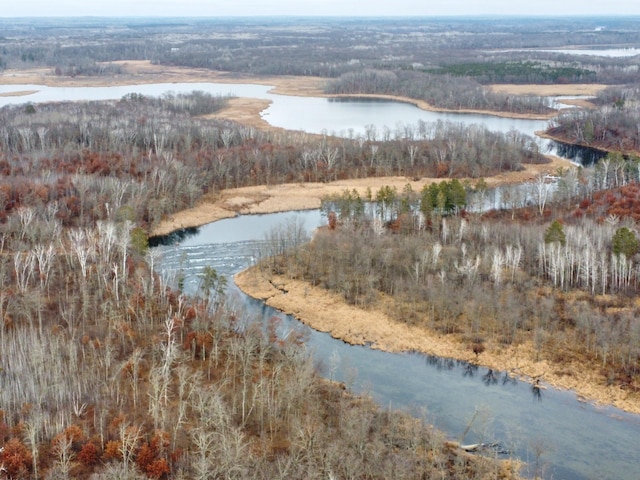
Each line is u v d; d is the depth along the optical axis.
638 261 118.69
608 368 97.69
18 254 121.38
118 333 100.69
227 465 70.00
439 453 76.94
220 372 93.81
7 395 81.38
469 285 117.19
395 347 106.38
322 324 113.44
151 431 79.38
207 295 114.12
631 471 77.56
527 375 98.12
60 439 72.31
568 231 128.12
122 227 135.50
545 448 80.12
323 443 76.75
